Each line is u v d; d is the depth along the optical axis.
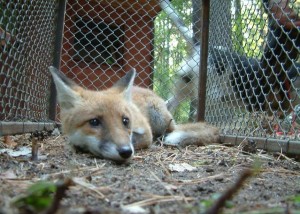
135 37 1.25
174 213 0.19
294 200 0.23
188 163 0.43
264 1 0.53
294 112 0.48
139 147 0.52
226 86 0.64
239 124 0.62
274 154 0.48
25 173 0.31
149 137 0.54
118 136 0.42
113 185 0.28
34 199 0.17
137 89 0.66
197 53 0.86
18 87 0.55
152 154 0.49
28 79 0.61
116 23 1.23
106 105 0.45
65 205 0.21
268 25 0.52
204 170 0.38
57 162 0.37
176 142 0.58
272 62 0.55
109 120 0.44
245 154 0.50
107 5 1.11
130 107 0.51
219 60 0.67
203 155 0.49
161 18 1.22
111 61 1.25
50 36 0.76
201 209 0.19
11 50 0.49
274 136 0.51
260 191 0.28
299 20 0.48
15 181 0.27
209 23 0.73
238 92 0.64
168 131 0.65
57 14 0.80
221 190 0.28
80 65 1.21
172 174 0.35
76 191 0.24
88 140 0.44
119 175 0.33
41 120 0.72
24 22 0.55
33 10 0.59
